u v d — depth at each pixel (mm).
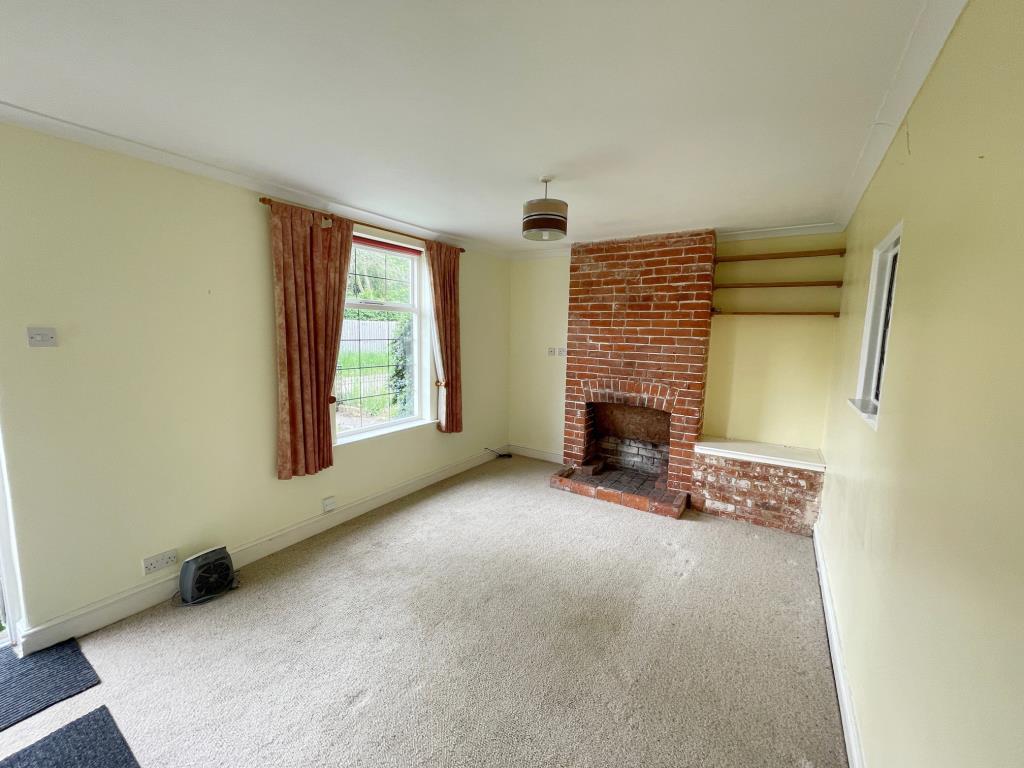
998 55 890
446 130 1950
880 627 1441
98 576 2209
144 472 2340
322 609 2389
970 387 930
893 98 1579
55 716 1720
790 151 2086
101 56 1442
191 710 1756
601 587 2625
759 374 3756
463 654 2074
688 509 3791
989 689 758
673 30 1273
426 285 4039
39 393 1980
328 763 1555
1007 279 799
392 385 3949
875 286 2174
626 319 4051
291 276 2826
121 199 2162
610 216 3254
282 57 1442
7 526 1978
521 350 5125
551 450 5031
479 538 3217
